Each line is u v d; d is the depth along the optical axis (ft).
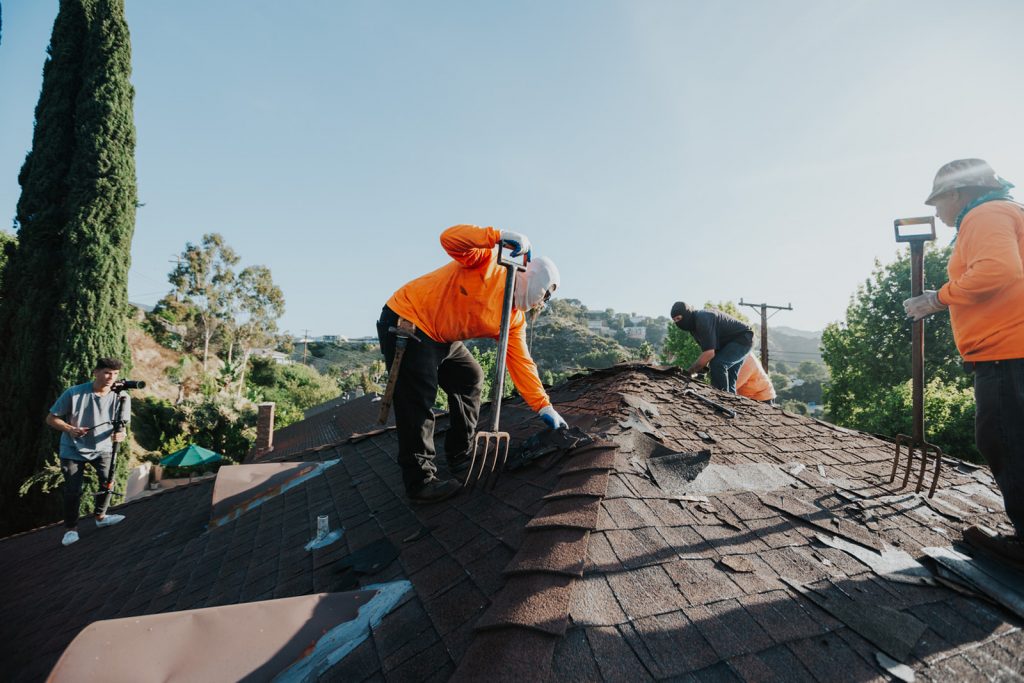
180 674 4.81
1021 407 6.23
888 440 12.08
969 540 6.95
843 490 8.61
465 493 8.62
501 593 5.10
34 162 33.42
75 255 32.22
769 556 6.07
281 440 64.69
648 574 5.26
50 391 30.94
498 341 8.04
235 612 5.23
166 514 15.90
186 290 134.62
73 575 12.75
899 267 67.77
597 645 4.23
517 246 7.73
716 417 11.56
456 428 10.02
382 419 8.46
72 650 4.66
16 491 29.73
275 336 160.56
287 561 8.73
